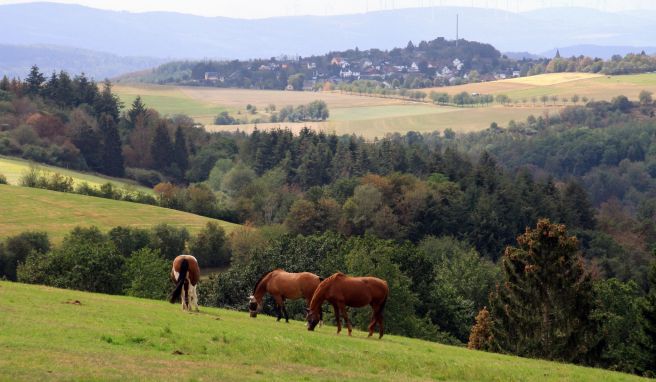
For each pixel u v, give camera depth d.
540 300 43.28
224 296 77.88
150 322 28.17
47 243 108.81
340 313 34.38
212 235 119.88
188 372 20.06
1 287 34.97
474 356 32.06
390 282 65.88
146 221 130.62
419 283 81.88
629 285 70.56
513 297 44.66
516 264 45.53
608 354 53.97
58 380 17.94
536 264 43.44
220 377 19.83
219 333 27.05
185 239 120.69
